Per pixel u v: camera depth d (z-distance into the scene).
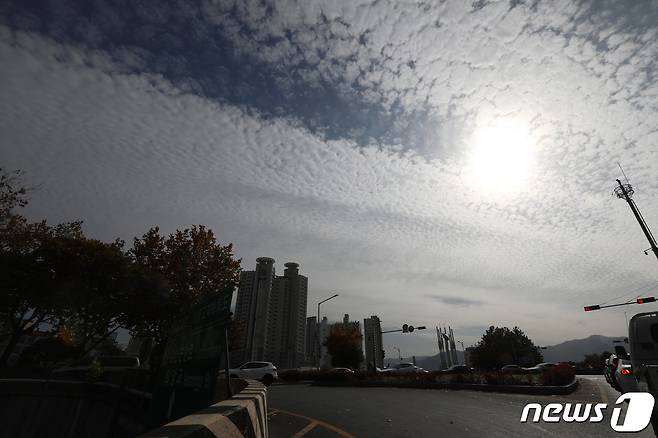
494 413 9.92
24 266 22.17
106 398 13.02
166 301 27.33
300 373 31.08
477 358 76.00
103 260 24.17
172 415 6.61
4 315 23.16
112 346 44.75
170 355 8.14
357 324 54.31
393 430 7.95
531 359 72.62
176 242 31.69
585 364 50.62
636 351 7.79
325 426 8.59
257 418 4.54
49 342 30.09
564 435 7.08
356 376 27.28
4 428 13.16
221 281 31.91
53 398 14.07
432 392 17.27
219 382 10.57
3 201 22.86
